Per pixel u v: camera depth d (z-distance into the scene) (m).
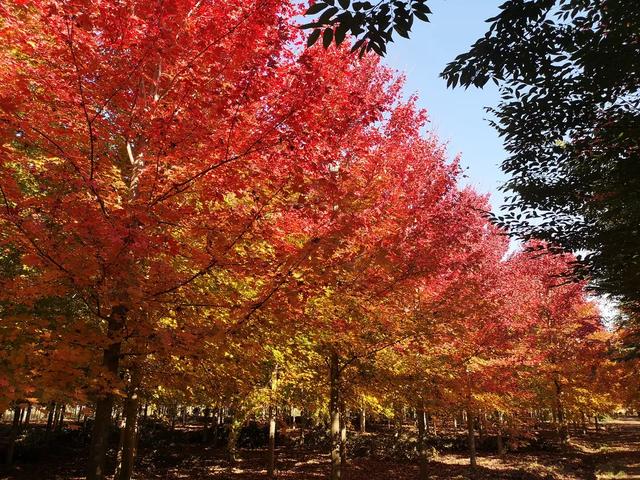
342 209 5.40
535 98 6.75
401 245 7.02
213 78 4.42
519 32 5.53
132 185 5.14
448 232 7.72
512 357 14.73
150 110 4.49
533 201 7.87
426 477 12.73
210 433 25.55
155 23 3.90
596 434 30.72
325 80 4.83
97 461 4.61
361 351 8.55
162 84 4.98
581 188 7.55
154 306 4.73
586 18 5.62
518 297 17.94
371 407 12.11
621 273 7.76
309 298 6.29
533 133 7.35
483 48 5.73
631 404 19.67
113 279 4.24
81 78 4.02
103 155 4.60
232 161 4.38
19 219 3.86
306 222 5.85
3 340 4.49
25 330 4.68
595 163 7.35
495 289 13.68
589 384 17.73
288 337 6.49
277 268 4.70
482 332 11.05
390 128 8.07
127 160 5.91
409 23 3.40
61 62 4.21
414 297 8.29
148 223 4.25
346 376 9.69
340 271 5.68
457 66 6.00
